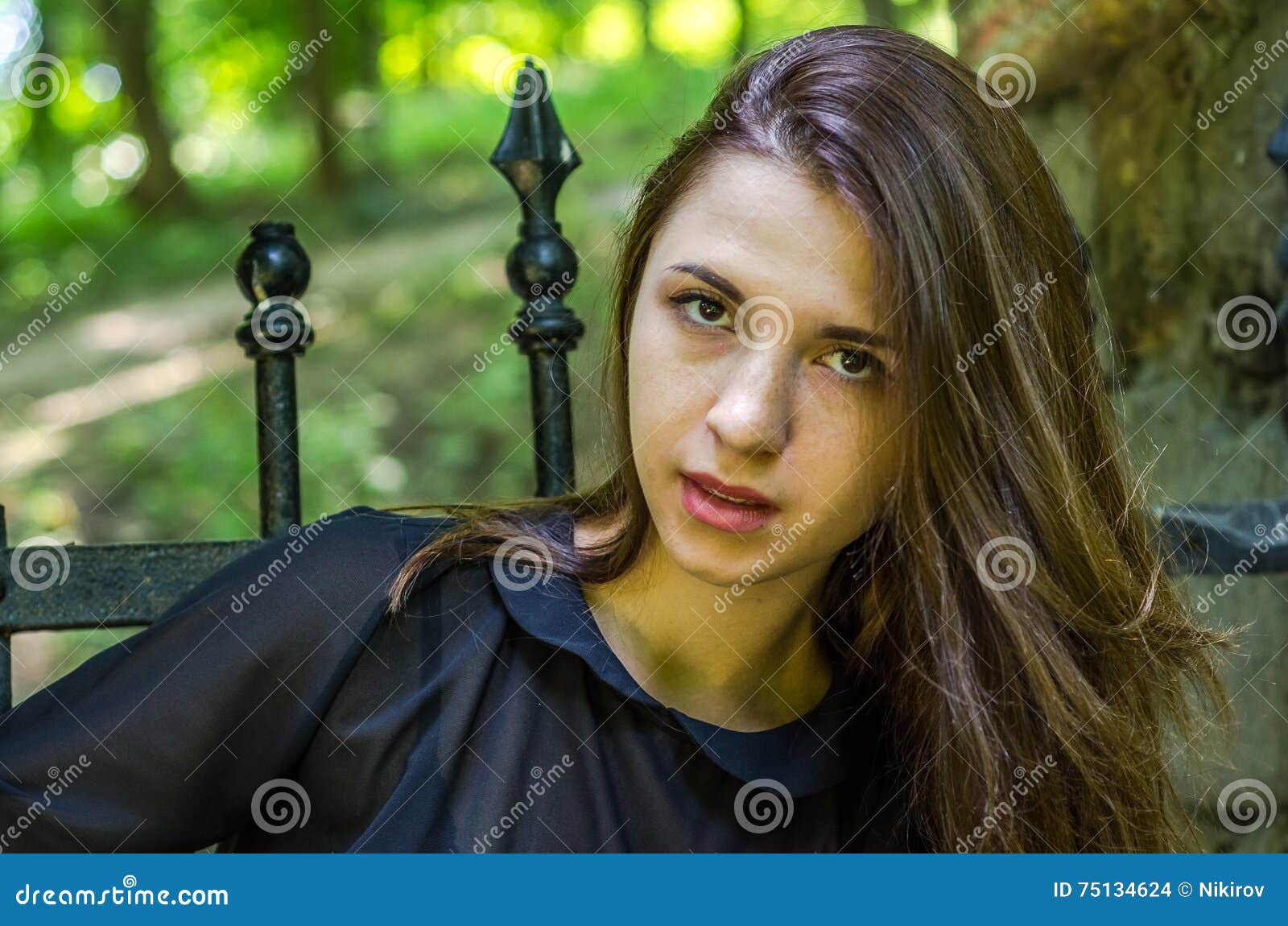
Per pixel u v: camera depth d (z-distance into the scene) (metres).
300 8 12.09
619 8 12.78
